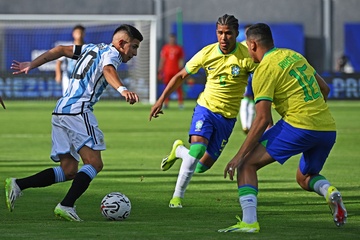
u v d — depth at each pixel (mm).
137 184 33250
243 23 128500
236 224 21922
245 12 129125
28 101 108812
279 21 129125
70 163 25000
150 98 107000
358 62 127312
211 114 28062
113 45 24562
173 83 28359
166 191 31172
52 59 25328
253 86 21641
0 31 117562
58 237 20422
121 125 68500
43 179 24656
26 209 26188
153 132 61438
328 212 25750
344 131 62531
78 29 48000
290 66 21797
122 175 36312
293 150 21766
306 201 28422
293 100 21703
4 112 85438
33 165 39969
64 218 23656
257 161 21703
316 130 21719
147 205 27500
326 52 128875
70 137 24406
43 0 125062
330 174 36875
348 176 36094
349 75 107938
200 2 128500
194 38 125062
